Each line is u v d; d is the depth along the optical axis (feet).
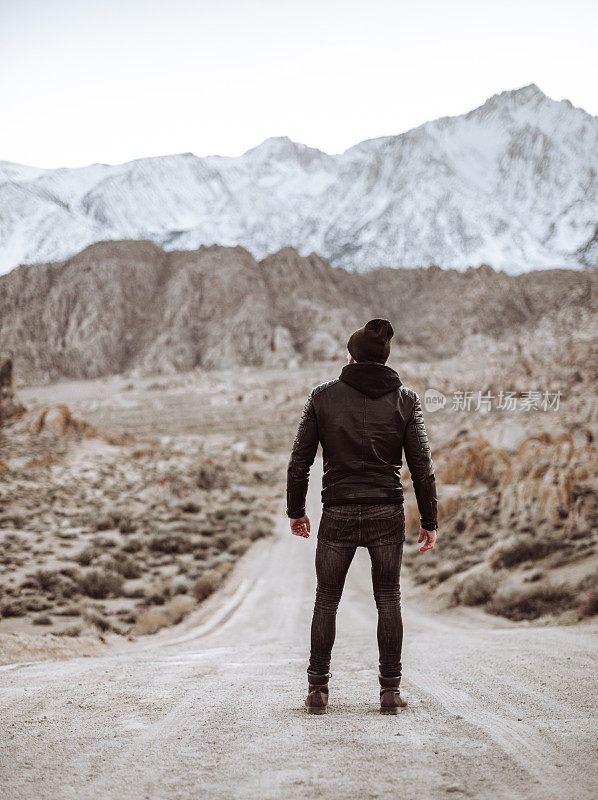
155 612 80.74
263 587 114.62
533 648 28.45
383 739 11.09
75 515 170.81
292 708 13.84
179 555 140.46
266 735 11.44
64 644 43.98
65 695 15.71
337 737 11.25
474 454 193.36
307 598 103.19
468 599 89.45
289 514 13.84
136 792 8.73
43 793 8.71
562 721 12.31
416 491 13.42
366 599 101.60
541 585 81.61
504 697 14.88
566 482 123.13
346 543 13.17
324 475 13.42
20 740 11.21
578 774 9.25
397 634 13.21
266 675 20.29
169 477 247.70
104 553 128.26
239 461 365.81
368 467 13.02
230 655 32.37
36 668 25.40
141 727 12.10
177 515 186.80
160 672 21.48
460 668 20.68
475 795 8.47
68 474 233.96
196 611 91.30
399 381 13.38
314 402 13.32
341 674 20.76
